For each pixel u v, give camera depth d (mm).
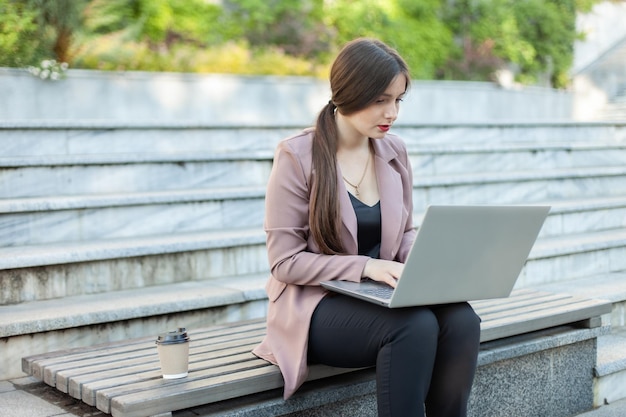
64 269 3488
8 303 3354
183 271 3824
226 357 2602
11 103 6473
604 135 7684
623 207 5504
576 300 3342
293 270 2404
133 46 8023
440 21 11500
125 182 4531
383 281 2316
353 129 2520
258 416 2350
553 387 3115
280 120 8070
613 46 11820
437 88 9305
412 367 2180
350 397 2539
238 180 4941
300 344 2395
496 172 5914
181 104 7434
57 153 4875
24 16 6891
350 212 2451
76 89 6789
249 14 9594
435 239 2109
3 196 4148
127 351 2795
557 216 5090
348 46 2402
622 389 3404
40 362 2680
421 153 5676
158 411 2186
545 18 12281
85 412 2553
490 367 2895
